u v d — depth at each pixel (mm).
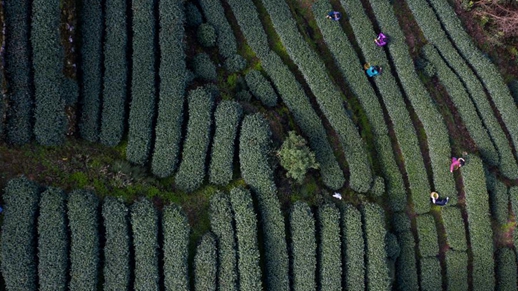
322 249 27859
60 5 25844
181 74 27344
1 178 23844
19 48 24750
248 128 27219
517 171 32656
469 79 32750
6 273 22922
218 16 29938
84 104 26281
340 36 31219
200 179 26531
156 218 24844
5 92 24328
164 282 24766
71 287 23438
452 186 31047
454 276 30859
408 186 31438
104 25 27469
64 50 25734
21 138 24609
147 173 26484
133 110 26531
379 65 31359
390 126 31922
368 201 29719
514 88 34281
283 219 26984
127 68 27250
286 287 26750
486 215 31234
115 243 24156
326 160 29453
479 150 32531
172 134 26547
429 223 31047
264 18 31156
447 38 33281
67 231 23891
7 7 24984
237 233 26062
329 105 29969
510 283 31594
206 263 25156
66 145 25453
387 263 29484
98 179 25172
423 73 32688
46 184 24359
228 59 29797
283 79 29922
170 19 27828
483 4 34562
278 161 27781
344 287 28391
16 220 23125
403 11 33625
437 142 31234
